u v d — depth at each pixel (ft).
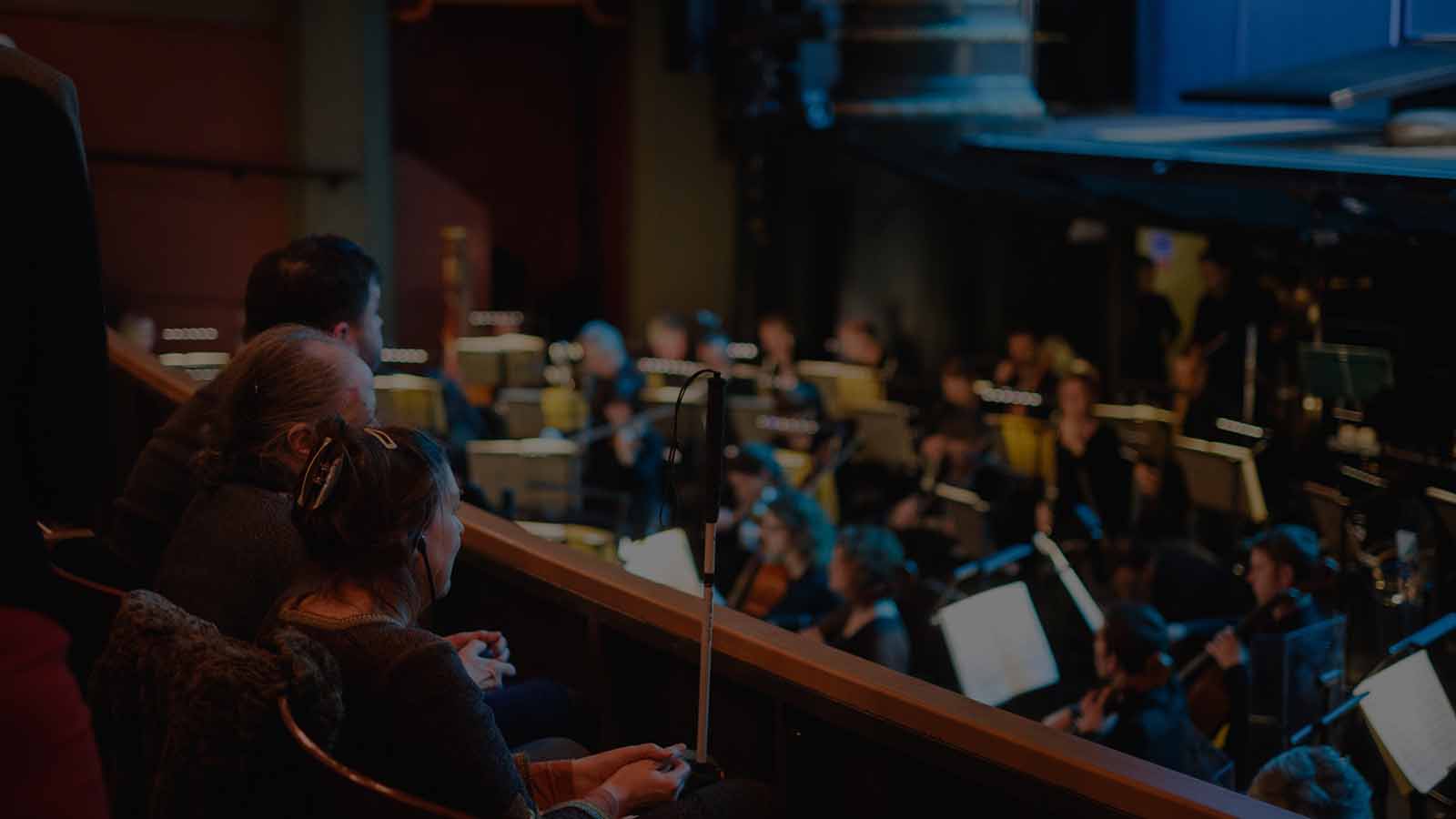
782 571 20.35
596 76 53.31
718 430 7.63
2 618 4.73
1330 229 20.68
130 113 40.14
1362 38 21.81
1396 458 20.67
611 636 9.27
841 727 7.68
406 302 50.96
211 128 40.91
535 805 7.13
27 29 38.93
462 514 10.71
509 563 9.97
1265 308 29.07
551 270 55.16
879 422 30.83
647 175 48.03
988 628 15.14
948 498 25.77
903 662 16.62
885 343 45.32
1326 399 22.72
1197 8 28.76
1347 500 19.80
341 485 6.75
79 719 4.80
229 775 6.23
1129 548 21.97
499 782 6.53
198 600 8.24
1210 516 26.91
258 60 41.19
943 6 26.81
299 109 41.50
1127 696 14.66
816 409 33.50
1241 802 6.01
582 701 9.45
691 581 15.99
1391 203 17.35
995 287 43.11
